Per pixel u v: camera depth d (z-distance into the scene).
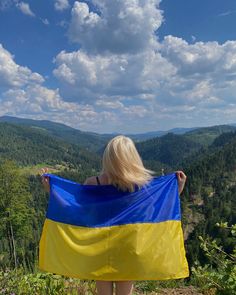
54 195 2.51
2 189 21.52
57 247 2.42
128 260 2.33
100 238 2.37
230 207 68.88
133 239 2.35
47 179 2.56
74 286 3.35
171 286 4.17
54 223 2.46
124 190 2.40
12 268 3.86
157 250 2.36
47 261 2.44
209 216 67.00
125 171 2.33
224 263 3.08
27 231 22.52
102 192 2.43
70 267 2.37
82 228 2.40
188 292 3.92
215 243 3.19
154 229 2.39
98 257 2.34
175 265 2.38
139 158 2.40
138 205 2.41
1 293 3.14
